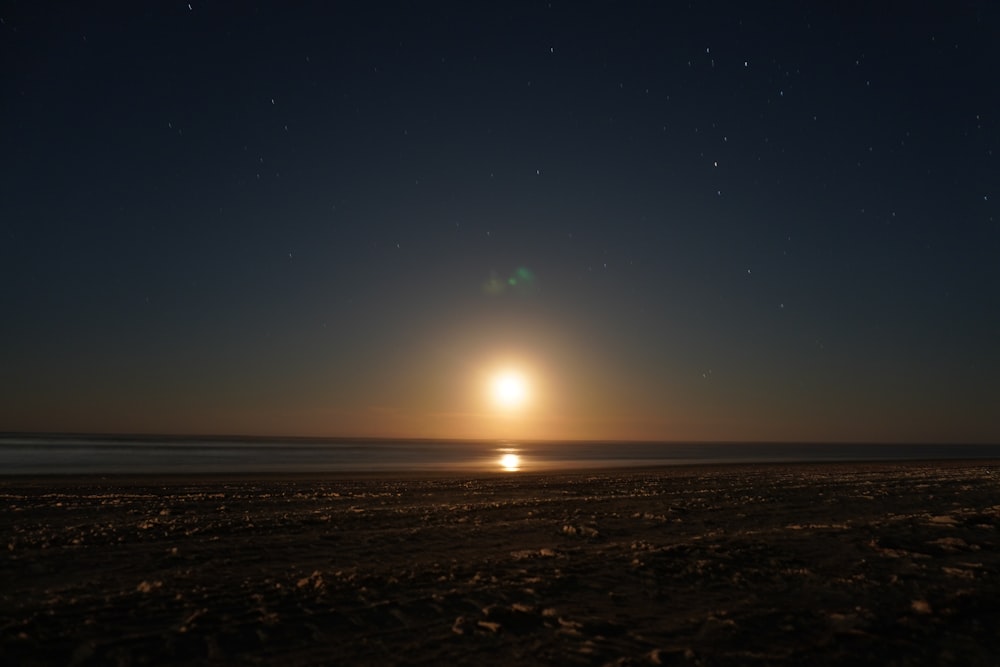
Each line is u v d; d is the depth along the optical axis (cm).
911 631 671
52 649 558
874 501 1939
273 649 580
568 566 952
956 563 1009
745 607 757
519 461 5838
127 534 1138
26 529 1180
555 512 1590
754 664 572
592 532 1273
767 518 1561
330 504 1694
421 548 1090
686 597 802
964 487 2455
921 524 1405
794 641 639
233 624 642
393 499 1850
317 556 1004
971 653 611
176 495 1862
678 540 1225
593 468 4366
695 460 6475
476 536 1222
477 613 708
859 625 680
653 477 2998
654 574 914
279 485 2308
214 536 1146
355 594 769
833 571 953
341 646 594
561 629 659
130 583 805
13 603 699
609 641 626
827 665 574
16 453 5841
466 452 9031
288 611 692
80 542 1056
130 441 12888
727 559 1019
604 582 866
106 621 643
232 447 9275
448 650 592
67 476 2711
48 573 845
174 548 1026
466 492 2094
